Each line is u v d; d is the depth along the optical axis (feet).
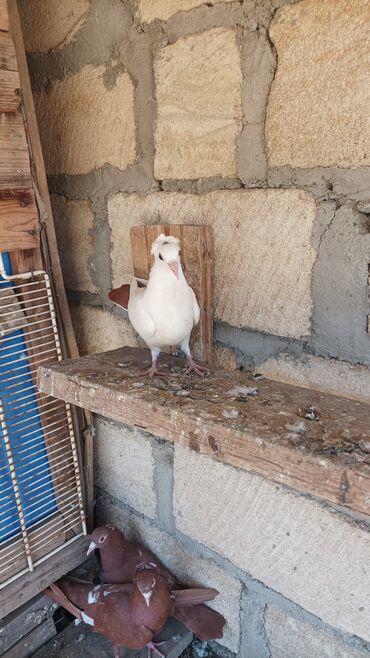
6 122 3.49
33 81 4.33
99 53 3.76
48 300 3.99
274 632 3.75
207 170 3.40
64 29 3.93
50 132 4.36
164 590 3.76
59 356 4.11
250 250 3.31
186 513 4.07
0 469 3.98
